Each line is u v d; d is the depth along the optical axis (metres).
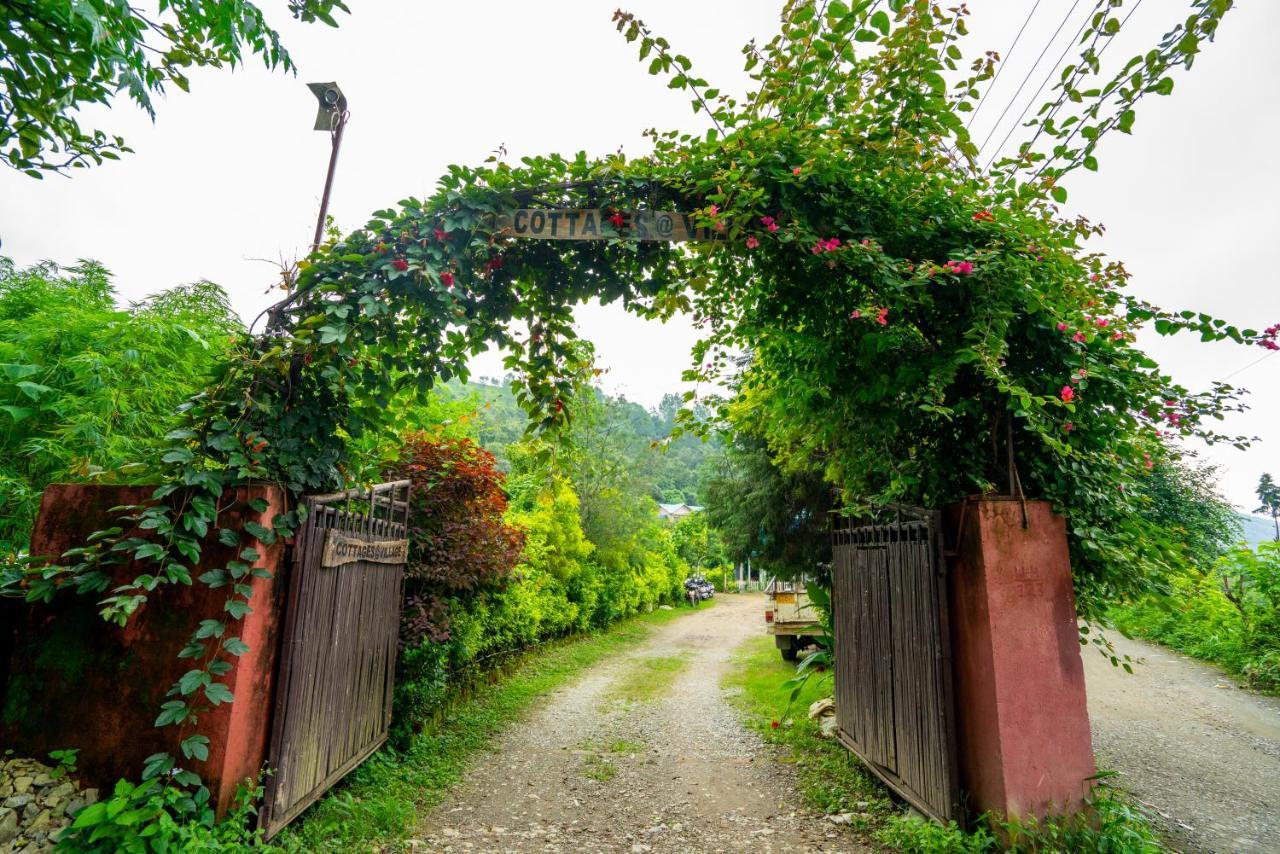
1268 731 6.19
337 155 4.27
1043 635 3.39
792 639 10.62
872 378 3.83
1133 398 3.47
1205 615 10.29
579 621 13.88
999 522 3.48
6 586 3.11
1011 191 3.56
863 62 3.32
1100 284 3.77
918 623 3.89
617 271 4.06
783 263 3.77
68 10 2.46
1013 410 3.39
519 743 5.85
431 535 5.95
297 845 3.20
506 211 3.72
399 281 3.52
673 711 7.23
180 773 2.81
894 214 3.52
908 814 3.78
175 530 2.99
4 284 5.54
